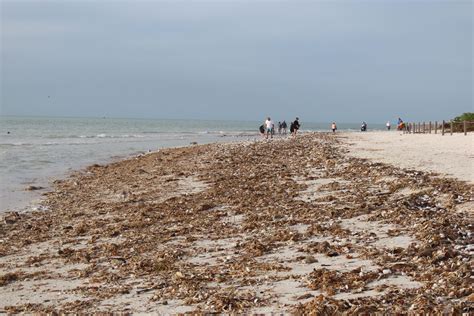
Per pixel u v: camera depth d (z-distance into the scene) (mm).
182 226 16062
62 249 14273
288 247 12742
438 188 18391
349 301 8625
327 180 22641
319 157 32000
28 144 59344
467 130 62812
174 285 10422
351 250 11922
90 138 80250
